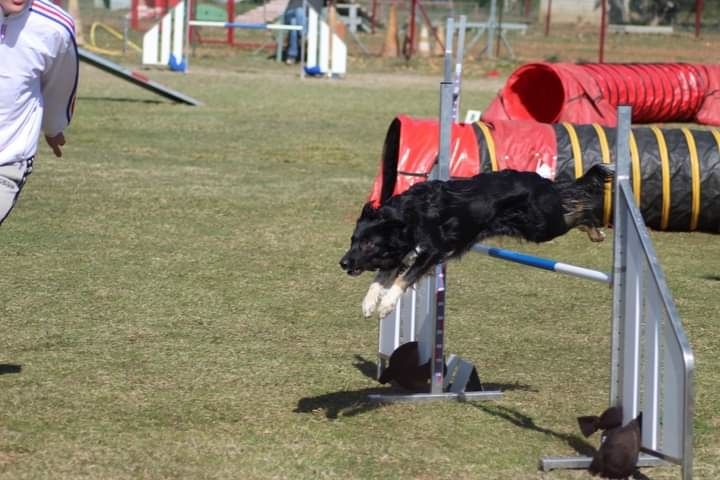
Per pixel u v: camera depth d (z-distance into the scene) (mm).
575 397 9234
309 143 25281
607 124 26234
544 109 28297
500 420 8617
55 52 8273
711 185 16781
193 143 24781
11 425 8078
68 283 12633
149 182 19531
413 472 7426
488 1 65938
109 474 7223
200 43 54375
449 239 8039
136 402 8734
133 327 10984
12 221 15883
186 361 9914
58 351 10070
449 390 9305
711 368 10102
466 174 16156
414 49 55125
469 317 11836
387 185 16141
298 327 11234
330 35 43500
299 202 18203
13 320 11062
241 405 8758
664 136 17250
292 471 7375
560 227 8406
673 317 6992
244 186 19547
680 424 6953
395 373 9234
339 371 9812
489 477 7398
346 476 7309
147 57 43688
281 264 14000
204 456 7598
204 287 12719
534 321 11734
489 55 53000
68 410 8477
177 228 15930
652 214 16844
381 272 8352
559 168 16547
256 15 55688
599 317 11938
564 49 55875
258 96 35531
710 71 32688
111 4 61344
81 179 19500
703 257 15422
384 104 34281
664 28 61594
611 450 7395
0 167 8281
